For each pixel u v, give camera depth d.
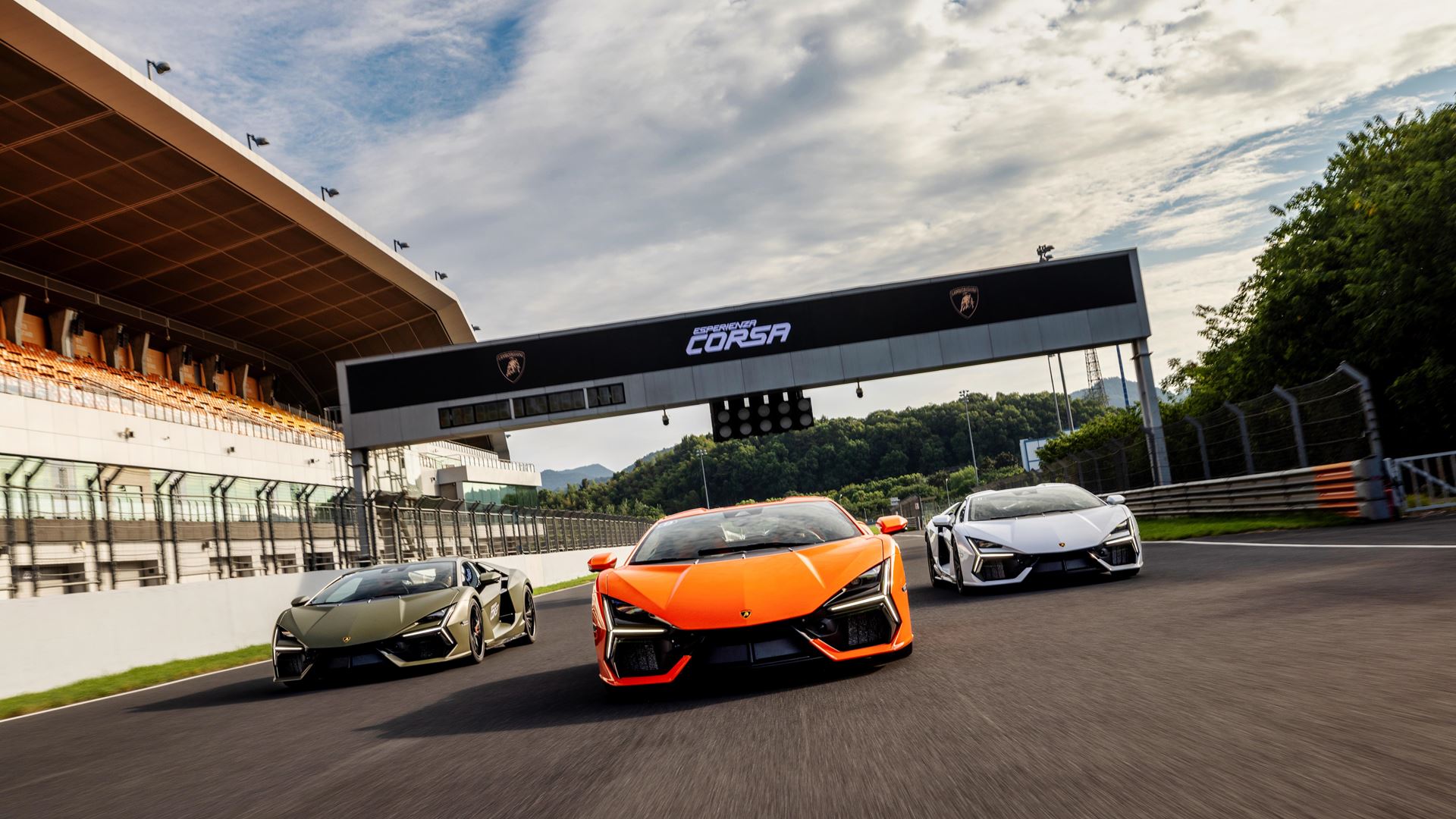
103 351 36.06
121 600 12.16
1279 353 20.91
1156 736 3.27
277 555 18.78
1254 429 17.34
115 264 32.81
